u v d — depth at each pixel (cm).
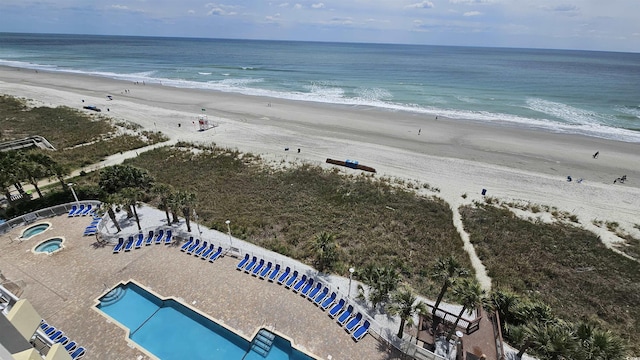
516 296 2172
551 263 2820
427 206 3684
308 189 4022
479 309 2027
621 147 5556
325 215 3459
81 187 3562
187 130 6103
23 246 2664
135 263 2512
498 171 4631
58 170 3397
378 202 3741
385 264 2689
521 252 2961
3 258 2520
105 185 3098
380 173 4531
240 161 4772
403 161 4928
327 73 13700
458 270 1884
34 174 3156
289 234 3095
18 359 1011
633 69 18888
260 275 2395
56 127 5953
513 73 14950
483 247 3011
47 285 2273
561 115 7525
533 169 4728
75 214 3108
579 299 2453
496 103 8588
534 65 19775
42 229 2928
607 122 7006
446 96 9388
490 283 2575
